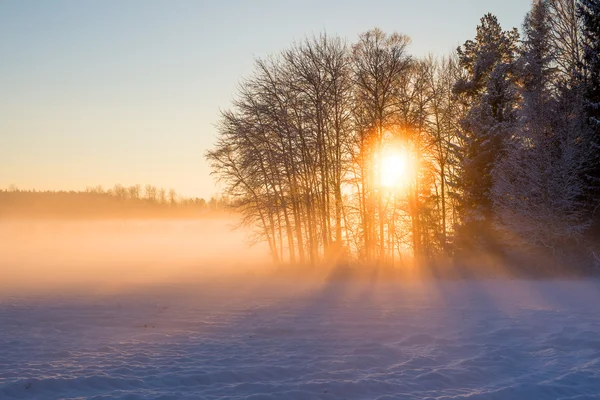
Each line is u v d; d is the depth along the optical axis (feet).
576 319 58.03
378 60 130.41
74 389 35.45
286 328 56.49
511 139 119.75
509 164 116.16
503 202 116.98
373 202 136.67
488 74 132.57
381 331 54.44
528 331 52.39
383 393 34.88
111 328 58.80
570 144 109.70
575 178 109.91
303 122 135.74
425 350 46.29
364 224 135.44
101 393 34.42
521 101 125.59
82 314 68.74
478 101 130.41
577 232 109.19
